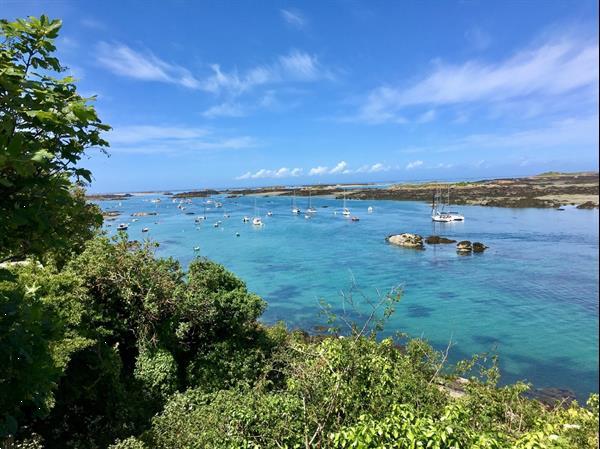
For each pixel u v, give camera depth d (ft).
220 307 53.72
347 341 28.45
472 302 106.52
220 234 234.58
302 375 26.21
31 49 13.44
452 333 80.48
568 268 136.15
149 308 49.44
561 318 94.32
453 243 184.96
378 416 24.70
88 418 41.29
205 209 410.93
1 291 14.88
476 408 31.65
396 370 30.25
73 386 40.42
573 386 66.13
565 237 190.49
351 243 194.80
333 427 24.09
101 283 50.44
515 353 78.07
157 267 54.60
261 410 24.98
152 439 34.78
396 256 163.02
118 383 44.34
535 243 178.91
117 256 52.60
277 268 149.48
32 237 14.57
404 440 18.35
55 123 12.68
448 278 129.08
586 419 31.37
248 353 53.83
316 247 187.42
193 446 29.17
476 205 349.20
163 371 47.75
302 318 99.14
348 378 26.53
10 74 11.80
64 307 40.83
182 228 262.88
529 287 117.19
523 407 38.70
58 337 17.66
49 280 42.37
